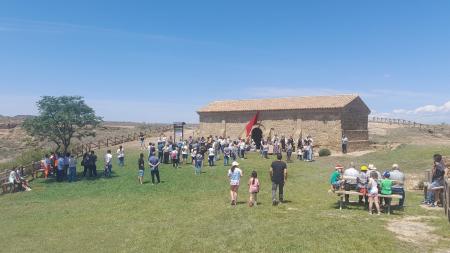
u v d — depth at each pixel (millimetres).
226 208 17312
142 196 21328
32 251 12211
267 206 17328
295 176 26531
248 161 34188
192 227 14234
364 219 14266
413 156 30984
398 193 15633
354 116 42188
